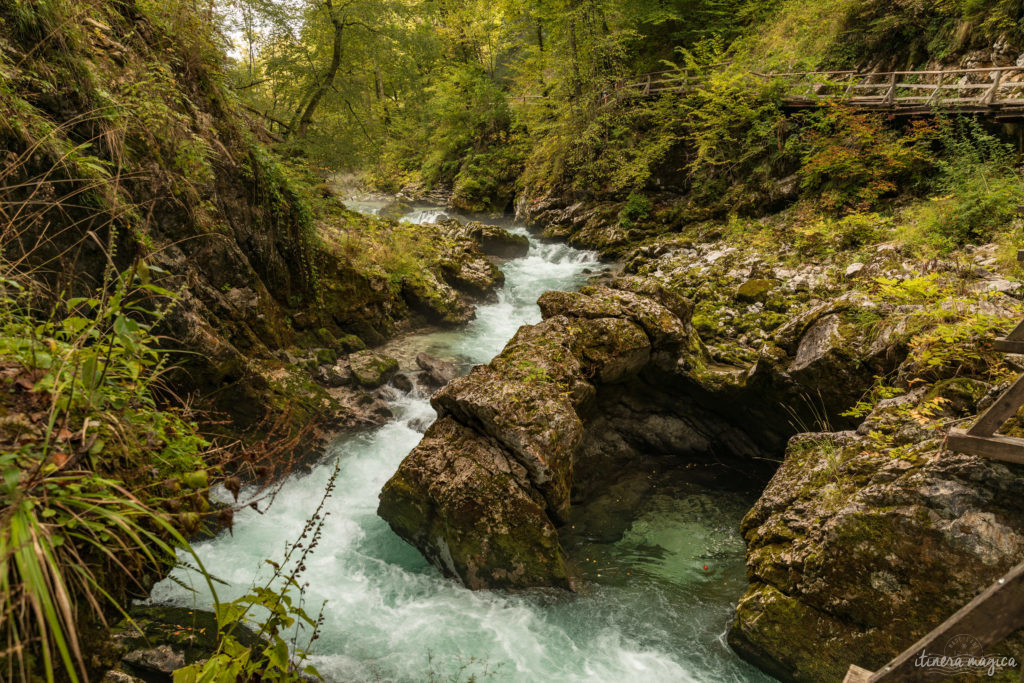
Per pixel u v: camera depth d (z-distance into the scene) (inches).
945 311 207.8
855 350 242.1
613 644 188.5
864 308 251.3
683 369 288.4
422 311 453.4
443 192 1107.3
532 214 862.5
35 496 58.3
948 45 567.2
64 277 180.7
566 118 820.6
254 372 279.4
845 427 253.3
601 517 254.1
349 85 533.3
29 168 169.6
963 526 149.8
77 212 189.6
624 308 284.4
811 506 185.6
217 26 341.1
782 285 418.3
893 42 633.6
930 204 436.5
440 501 218.2
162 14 297.3
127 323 79.3
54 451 64.6
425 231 560.1
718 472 288.8
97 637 66.6
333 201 514.0
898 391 215.0
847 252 446.6
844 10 671.1
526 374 245.0
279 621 81.3
